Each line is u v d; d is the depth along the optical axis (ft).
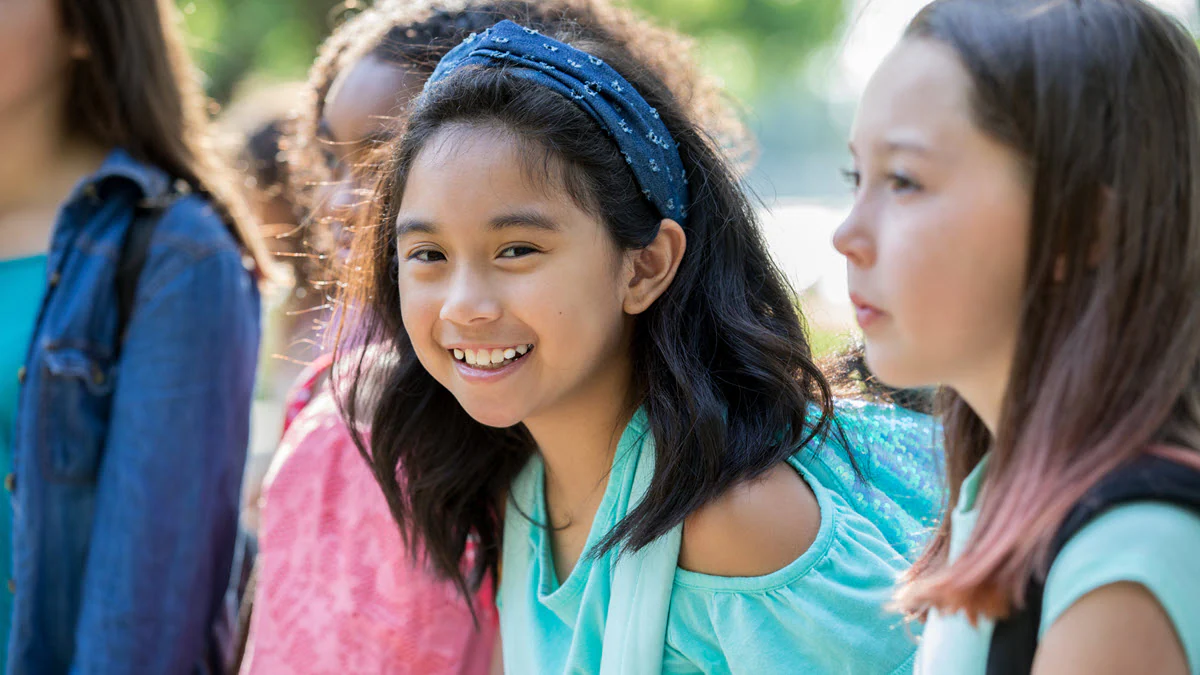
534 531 4.70
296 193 6.83
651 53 4.99
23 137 5.84
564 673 4.35
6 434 5.57
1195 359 2.78
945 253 2.80
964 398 3.23
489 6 5.28
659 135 4.34
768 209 4.94
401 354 4.76
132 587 5.29
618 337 4.25
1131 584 2.59
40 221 5.91
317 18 29.14
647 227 4.25
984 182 2.77
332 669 4.84
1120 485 2.66
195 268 5.51
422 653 4.84
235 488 5.67
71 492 5.42
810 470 4.29
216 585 5.66
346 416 4.83
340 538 4.98
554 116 4.01
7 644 5.57
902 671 3.87
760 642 3.94
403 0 5.76
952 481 3.50
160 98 5.82
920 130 2.82
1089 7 2.80
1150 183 2.72
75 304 5.41
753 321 4.43
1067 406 2.73
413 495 4.77
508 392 4.01
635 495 4.28
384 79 5.29
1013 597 2.79
